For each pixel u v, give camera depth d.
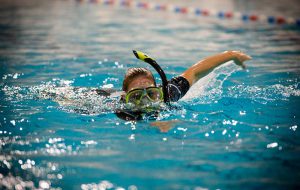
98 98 5.06
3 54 8.12
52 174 3.26
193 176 3.22
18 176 3.23
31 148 3.75
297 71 6.60
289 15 13.62
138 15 13.94
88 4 16.94
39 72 6.68
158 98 4.61
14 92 5.49
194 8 15.52
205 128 4.19
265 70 6.69
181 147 3.76
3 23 12.14
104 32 10.70
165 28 11.39
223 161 3.48
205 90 5.37
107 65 7.18
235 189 3.02
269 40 9.68
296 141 3.87
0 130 4.17
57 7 16.05
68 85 5.93
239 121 4.38
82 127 4.25
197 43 9.28
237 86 5.68
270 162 3.45
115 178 3.19
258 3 17.58
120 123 4.36
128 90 4.64
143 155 3.59
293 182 3.11
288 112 4.64
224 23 12.48
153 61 4.63
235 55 5.16
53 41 9.51
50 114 4.64
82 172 3.29
